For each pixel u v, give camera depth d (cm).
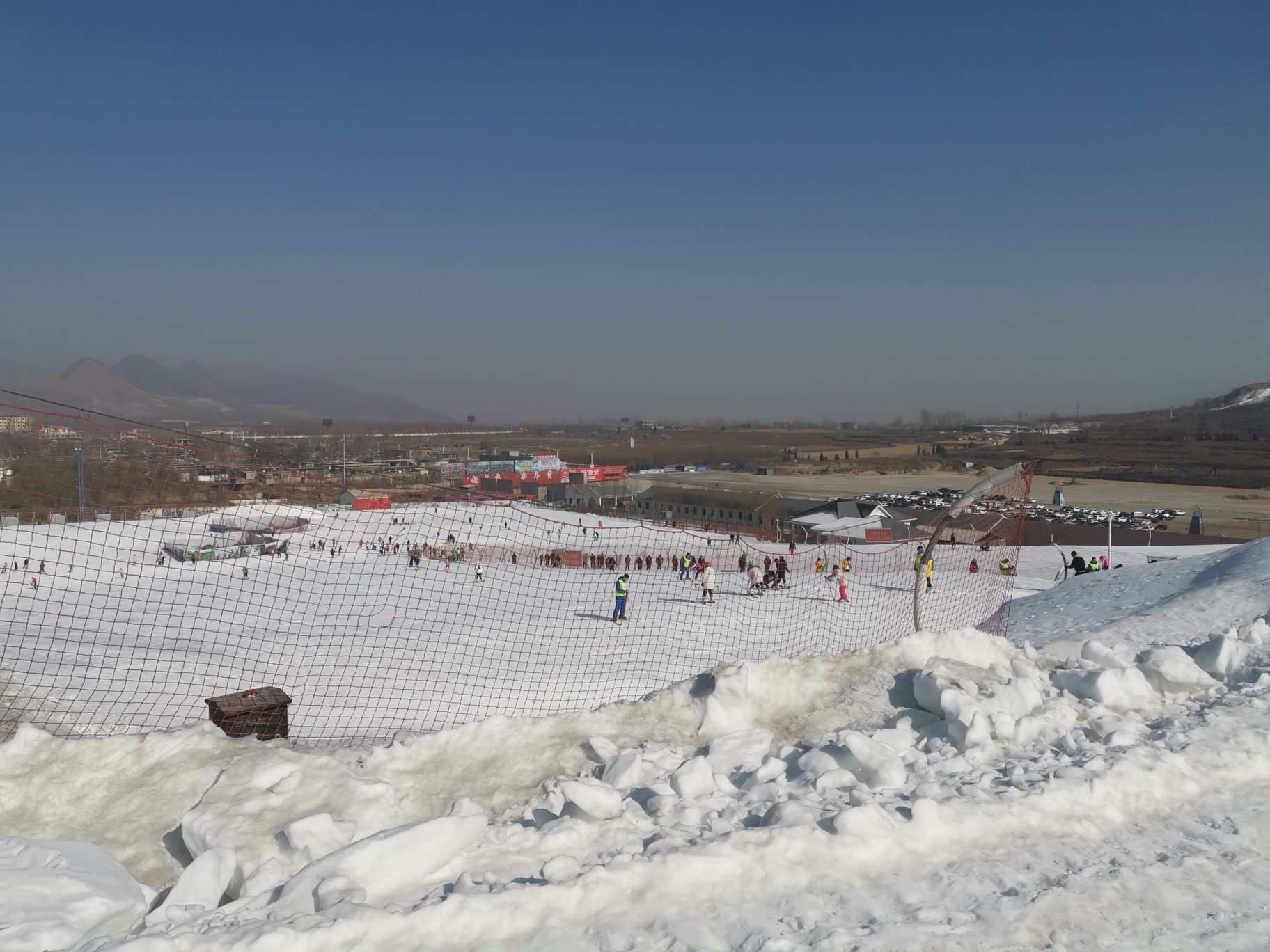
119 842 507
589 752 671
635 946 362
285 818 494
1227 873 438
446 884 428
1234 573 1708
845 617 2122
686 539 4169
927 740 644
